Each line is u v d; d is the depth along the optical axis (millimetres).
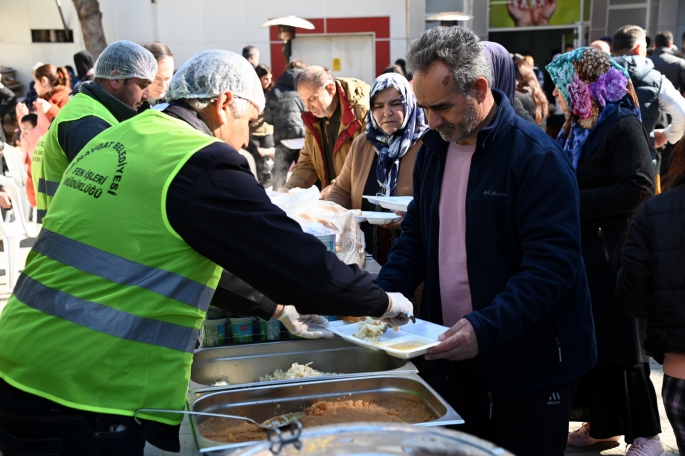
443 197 2143
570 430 3359
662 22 11641
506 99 1983
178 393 1604
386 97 3100
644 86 4457
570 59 2883
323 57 11859
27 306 1615
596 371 2904
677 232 2096
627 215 2867
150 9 11312
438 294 2215
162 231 1536
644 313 2260
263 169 6699
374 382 1970
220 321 2258
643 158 2783
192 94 1729
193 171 1523
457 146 2105
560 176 1893
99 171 1611
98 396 1553
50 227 1648
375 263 2930
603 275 2850
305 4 11539
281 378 2152
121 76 2963
